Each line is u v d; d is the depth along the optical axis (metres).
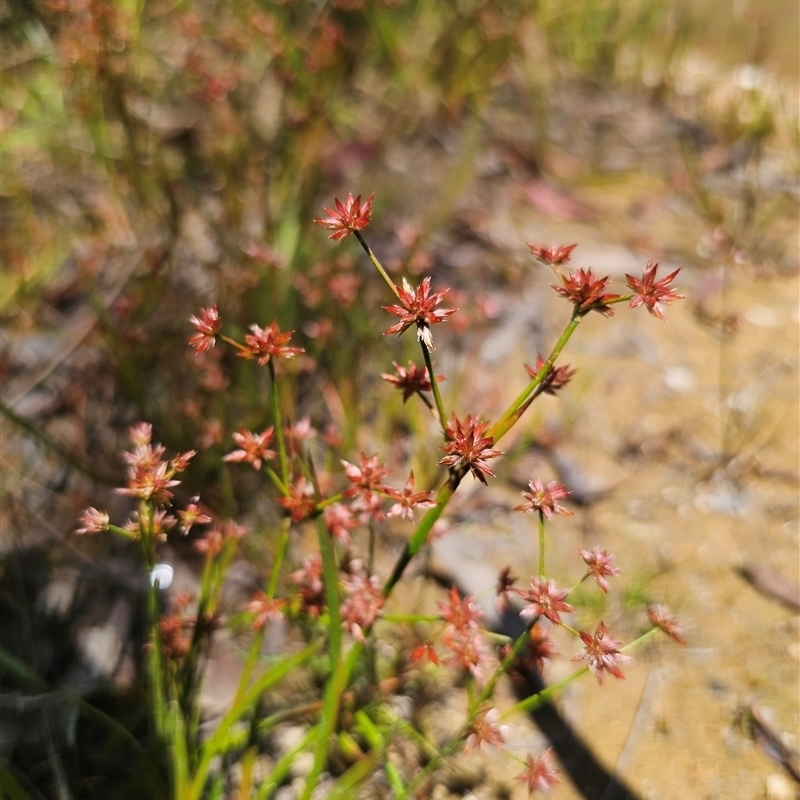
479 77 0.37
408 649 0.20
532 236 0.32
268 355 0.13
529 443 0.24
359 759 0.18
